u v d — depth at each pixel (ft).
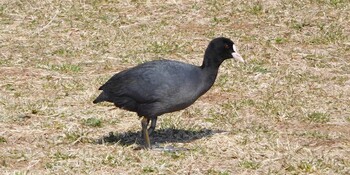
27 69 55.42
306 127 45.29
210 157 40.09
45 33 63.46
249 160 39.68
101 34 63.36
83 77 54.03
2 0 70.03
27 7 68.49
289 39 62.69
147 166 38.52
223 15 67.51
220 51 40.52
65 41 61.77
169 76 39.81
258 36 63.21
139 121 46.19
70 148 41.50
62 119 46.19
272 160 39.45
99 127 45.14
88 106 48.52
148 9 68.64
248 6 68.69
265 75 54.75
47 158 39.86
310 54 59.31
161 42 61.52
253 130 44.50
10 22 65.62
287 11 67.82
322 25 65.26
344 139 43.09
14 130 44.09
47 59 57.72
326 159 39.70
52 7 68.64
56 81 53.01
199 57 58.85
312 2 69.51
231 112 47.60
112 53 59.21
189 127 45.06
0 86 51.88
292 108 48.44
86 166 38.65
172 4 69.51
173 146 41.68
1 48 59.82
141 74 40.09
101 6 69.26
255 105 48.73
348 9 68.23
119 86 40.50
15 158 39.86
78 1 70.18
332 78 54.29
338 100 50.08
